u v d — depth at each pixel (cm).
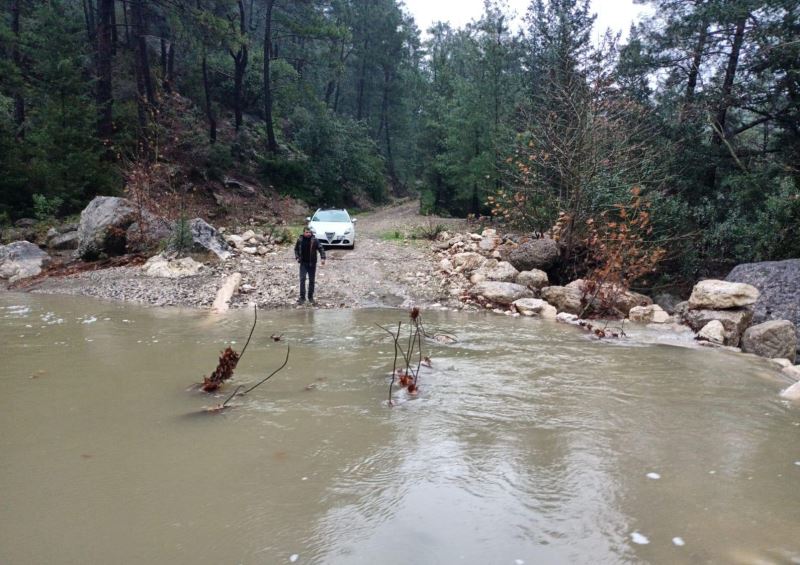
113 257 1489
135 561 252
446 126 2786
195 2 3008
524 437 413
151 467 353
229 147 3278
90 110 2142
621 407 491
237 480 335
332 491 323
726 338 892
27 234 1742
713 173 1872
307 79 5291
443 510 303
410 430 424
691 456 382
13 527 280
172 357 648
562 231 1440
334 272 1340
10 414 449
